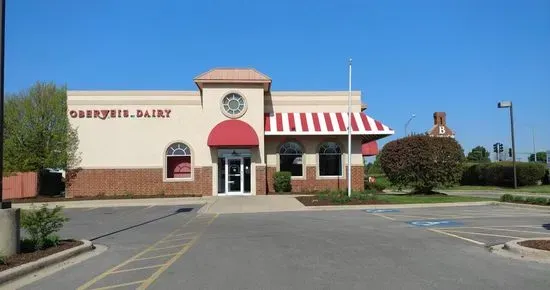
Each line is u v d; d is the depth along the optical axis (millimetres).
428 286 7992
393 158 29906
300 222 17688
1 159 10758
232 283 8359
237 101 31312
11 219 10727
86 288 8320
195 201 28312
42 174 35562
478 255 10812
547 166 48656
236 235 14508
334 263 9984
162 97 32500
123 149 32250
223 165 31359
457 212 21109
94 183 32094
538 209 22453
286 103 32844
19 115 36219
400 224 16688
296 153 32844
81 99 32250
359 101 33000
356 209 22953
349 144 25734
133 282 8648
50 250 11602
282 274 9008
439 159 29062
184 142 32281
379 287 7949
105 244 13672
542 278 8539
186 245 12789
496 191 38719
